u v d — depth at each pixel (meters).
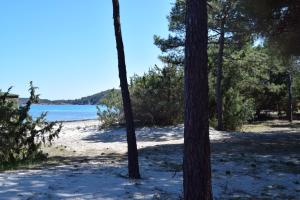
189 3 7.41
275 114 61.09
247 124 45.09
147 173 13.09
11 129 15.89
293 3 20.70
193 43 7.34
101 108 37.56
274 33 22.11
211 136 28.45
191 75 7.32
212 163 15.75
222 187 11.26
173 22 34.44
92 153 19.69
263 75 40.50
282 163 15.95
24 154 16.50
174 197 9.77
